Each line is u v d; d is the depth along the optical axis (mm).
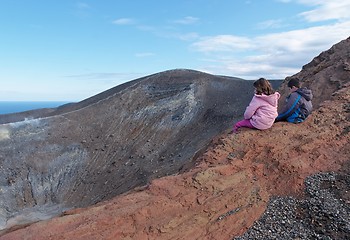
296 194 5625
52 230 4688
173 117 43469
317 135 6621
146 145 39094
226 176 5773
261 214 5367
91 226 4723
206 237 5012
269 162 6164
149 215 5031
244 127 7000
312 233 4836
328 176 5844
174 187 5539
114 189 30969
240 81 50938
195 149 34312
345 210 5090
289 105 7043
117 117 45719
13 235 4621
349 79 8992
